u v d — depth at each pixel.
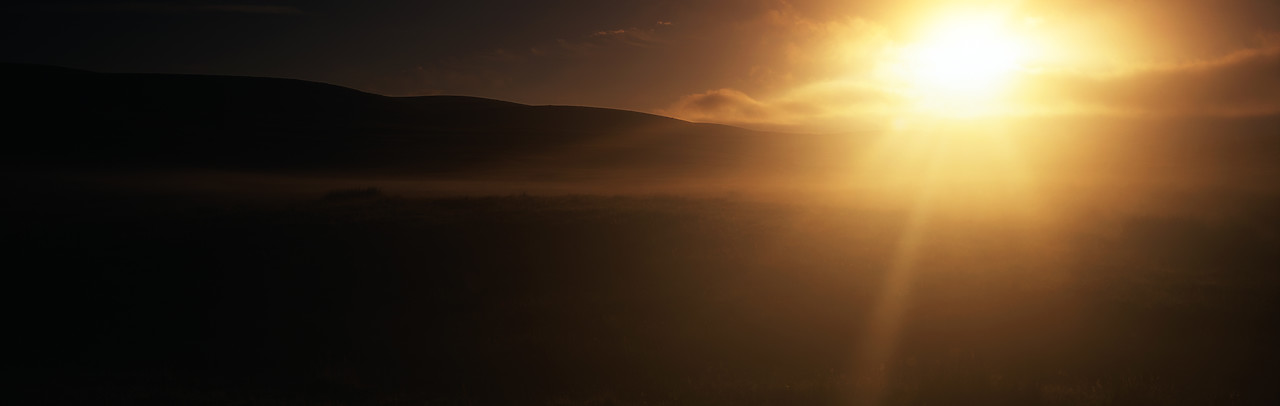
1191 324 15.31
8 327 16.83
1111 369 13.34
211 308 18.16
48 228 27.12
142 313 17.75
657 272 20.39
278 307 18.31
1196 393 11.71
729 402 11.28
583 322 16.70
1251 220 24.98
